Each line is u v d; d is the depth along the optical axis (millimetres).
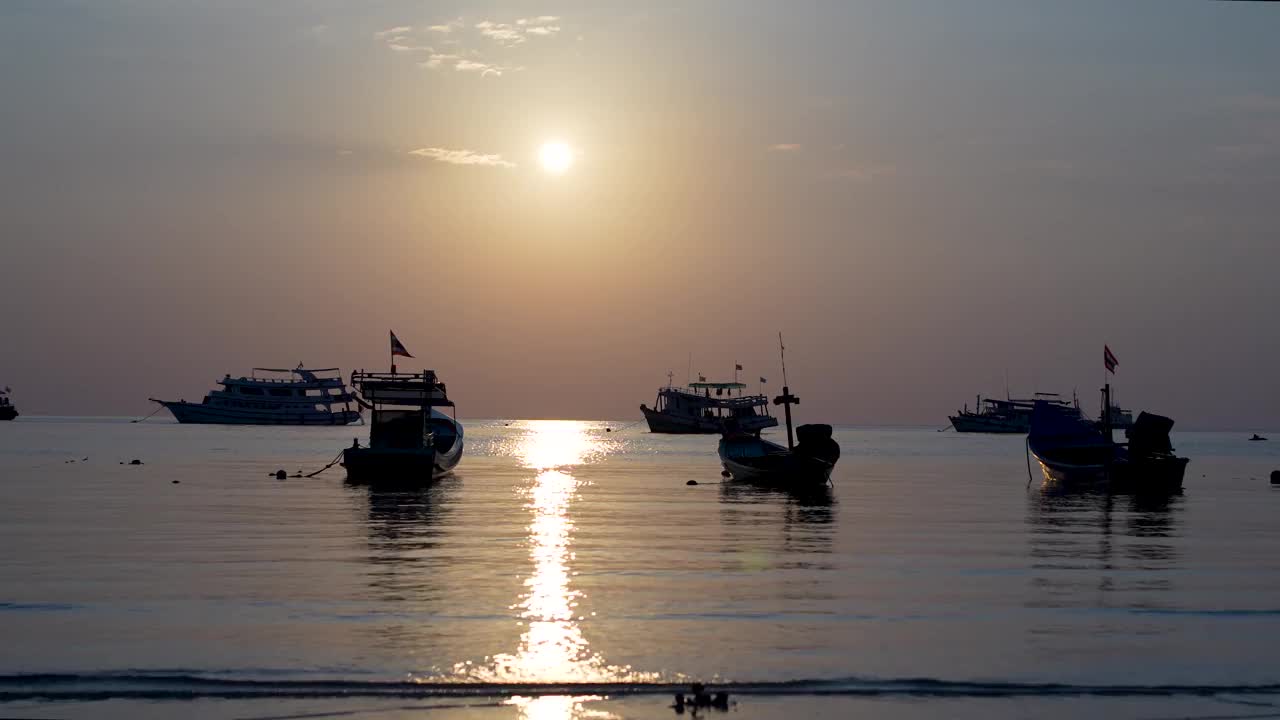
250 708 17984
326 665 20250
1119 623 24453
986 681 19656
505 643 21969
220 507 50781
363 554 34219
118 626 23297
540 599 26609
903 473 91062
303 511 48938
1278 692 19219
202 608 25234
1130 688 19359
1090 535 41781
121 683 19188
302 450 129875
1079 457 72750
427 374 68250
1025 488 70375
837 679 19688
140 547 35656
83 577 29438
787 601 26719
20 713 17688
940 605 26391
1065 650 21906
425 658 20750
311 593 27156
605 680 19469
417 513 48375
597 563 32750
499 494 60844
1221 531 43625
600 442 199625
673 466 99750
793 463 69438
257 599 26344
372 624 23609
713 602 26484
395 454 65500
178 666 20156
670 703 18453
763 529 42906
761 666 20469
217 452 122812
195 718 17484
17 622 23672
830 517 48406
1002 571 31906
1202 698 18891
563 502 55781
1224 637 23141
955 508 54156
